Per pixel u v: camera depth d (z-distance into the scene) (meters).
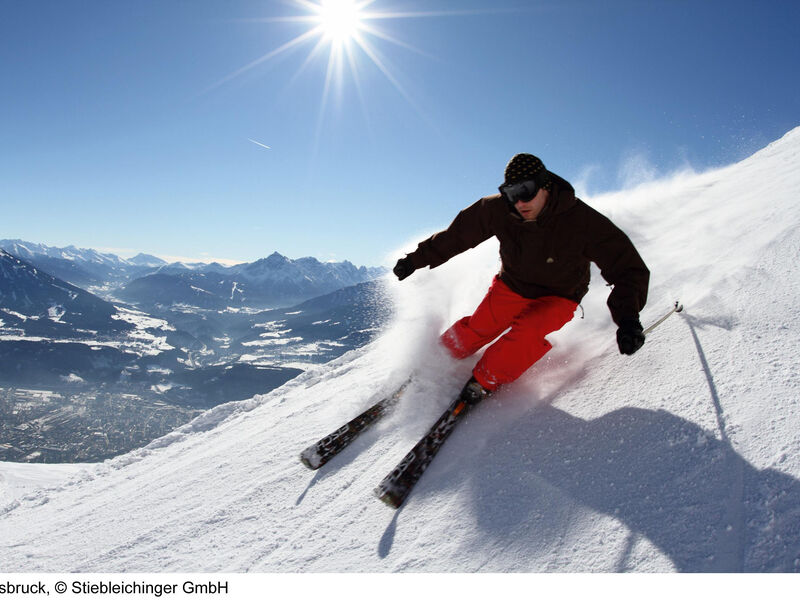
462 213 2.70
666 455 1.75
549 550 1.56
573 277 2.46
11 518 3.95
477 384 2.42
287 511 2.29
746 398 1.87
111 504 3.23
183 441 4.70
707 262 3.34
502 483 1.92
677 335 2.52
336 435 2.61
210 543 2.25
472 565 1.62
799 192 4.00
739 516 1.42
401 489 2.07
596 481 1.76
